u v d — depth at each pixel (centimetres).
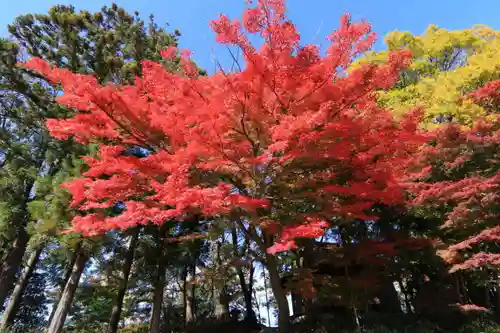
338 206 664
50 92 1278
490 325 832
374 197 675
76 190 640
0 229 1113
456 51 1305
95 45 1263
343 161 696
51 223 848
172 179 557
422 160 878
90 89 535
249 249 995
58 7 1377
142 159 584
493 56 1103
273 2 544
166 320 1596
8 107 1374
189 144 557
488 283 948
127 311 1667
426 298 996
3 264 1480
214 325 1417
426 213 961
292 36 555
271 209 756
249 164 662
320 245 1102
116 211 964
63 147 1134
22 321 2028
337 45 554
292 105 597
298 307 1298
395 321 925
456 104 1016
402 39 1298
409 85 1247
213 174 709
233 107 596
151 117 575
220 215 792
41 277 2159
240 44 565
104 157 626
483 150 844
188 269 1625
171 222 1170
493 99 1003
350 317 996
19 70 1211
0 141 1245
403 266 971
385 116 640
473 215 799
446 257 840
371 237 1174
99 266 1230
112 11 1438
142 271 1276
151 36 1437
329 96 573
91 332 1573
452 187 789
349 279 909
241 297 1912
